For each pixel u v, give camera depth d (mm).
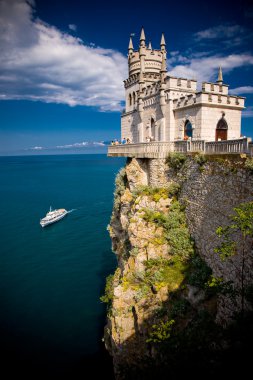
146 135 32969
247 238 13820
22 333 27953
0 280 37344
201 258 19547
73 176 151500
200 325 13125
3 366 24188
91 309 31312
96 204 77750
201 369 9117
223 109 25297
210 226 18391
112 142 33875
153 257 21656
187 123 26734
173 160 23578
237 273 14531
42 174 168250
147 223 23203
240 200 15031
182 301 17719
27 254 45281
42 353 25562
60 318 29984
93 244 49188
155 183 26000
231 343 9852
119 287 21922
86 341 26906
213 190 18109
